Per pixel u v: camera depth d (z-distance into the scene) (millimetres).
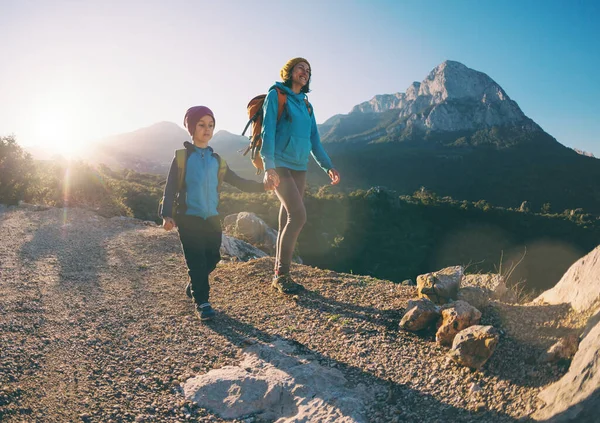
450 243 80062
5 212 8703
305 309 3754
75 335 3342
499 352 2518
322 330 3342
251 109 4012
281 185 3906
